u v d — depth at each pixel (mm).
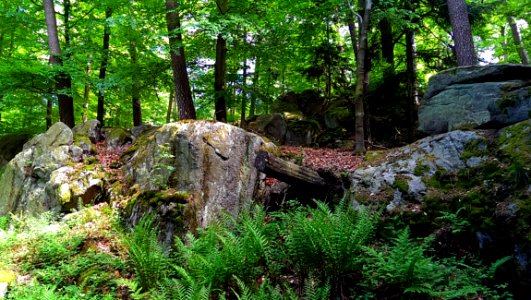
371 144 11297
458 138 6035
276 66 12898
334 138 12188
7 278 5371
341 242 4449
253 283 4828
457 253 4977
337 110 13164
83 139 9703
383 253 4930
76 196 7711
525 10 12078
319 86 16266
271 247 5441
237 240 5164
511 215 4527
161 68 11383
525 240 4273
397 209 5785
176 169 7102
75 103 14188
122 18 9070
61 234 6723
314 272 4766
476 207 5016
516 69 6094
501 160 5281
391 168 6406
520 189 4727
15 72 10141
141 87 11750
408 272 3994
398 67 14422
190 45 11656
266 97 11859
